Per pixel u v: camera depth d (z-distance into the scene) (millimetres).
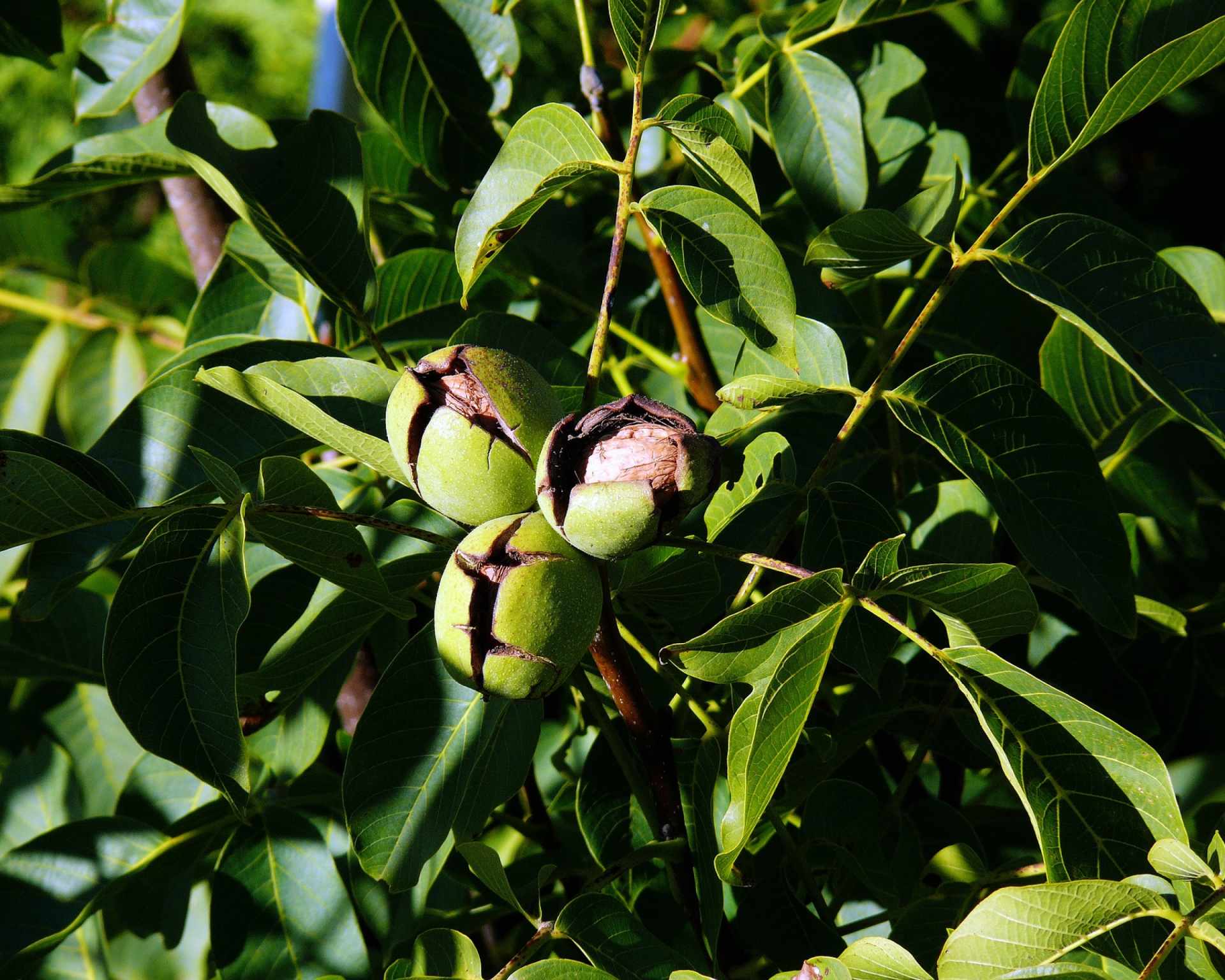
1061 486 1285
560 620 1218
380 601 1269
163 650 1243
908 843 1330
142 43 1421
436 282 1435
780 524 1336
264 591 1381
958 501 1376
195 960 1457
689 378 1445
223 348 1339
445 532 1325
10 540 1258
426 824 1283
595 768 1346
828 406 1334
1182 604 1447
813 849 1343
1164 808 1212
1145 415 1378
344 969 1348
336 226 1354
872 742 1440
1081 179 1453
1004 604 1238
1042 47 1450
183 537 1250
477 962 1265
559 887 1401
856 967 1220
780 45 1422
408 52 1450
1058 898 1201
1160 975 1210
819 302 1429
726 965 1335
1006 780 1460
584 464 1223
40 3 1436
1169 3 1245
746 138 1445
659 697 1362
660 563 1270
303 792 1413
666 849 1282
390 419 1243
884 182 1457
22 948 1361
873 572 1230
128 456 1331
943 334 1433
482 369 1234
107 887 1366
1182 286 1258
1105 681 1377
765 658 1233
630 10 1251
